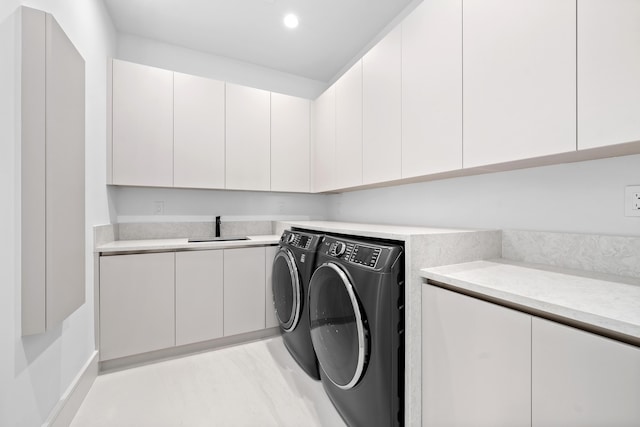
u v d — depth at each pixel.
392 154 1.68
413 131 1.51
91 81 1.64
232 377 1.72
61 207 1.12
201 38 2.37
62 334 1.26
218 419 1.36
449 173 1.43
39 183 1.00
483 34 1.13
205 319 2.05
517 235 1.32
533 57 0.97
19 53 0.95
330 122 2.45
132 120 2.05
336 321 1.34
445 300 1.00
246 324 2.20
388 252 1.12
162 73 2.16
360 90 2.00
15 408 0.92
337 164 2.33
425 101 1.43
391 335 1.08
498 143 1.08
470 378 0.91
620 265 1.01
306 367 1.73
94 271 1.69
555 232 1.20
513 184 1.37
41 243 1.00
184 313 1.99
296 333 1.84
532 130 0.97
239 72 2.73
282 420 1.36
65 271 1.15
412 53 1.51
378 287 1.08
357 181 2.04
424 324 1.09
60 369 1.24
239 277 2.18
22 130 0.96
